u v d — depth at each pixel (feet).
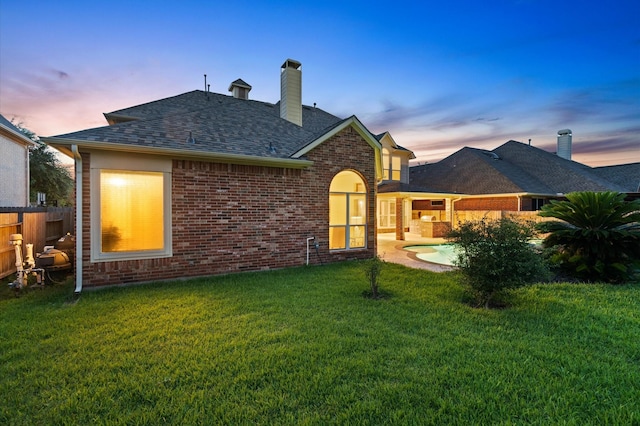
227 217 29.37
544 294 22.82
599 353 13.46
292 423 8.98
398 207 61.36
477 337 15.10
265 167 31.24
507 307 20.04
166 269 26.91
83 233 24.09
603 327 16.39
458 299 21.66
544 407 9.76
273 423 9.01
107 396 10.25
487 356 13.12
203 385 10.93
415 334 15.58
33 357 12.99
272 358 12.84
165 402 9.92
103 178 25.27
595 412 9.53
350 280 26.89
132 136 26.55
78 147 23.66
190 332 15.61
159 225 27.07
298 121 47.80
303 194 33.45
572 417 9.21
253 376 11.42
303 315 18.20
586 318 17.79
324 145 34.68
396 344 14.29
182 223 27.48
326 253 35.01
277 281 26.40
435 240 61.26
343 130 35.91
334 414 9.43
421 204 89.56
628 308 19.52
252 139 33.76
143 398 10.13
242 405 9.81
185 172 27.58
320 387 10.78
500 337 15.19
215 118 35.88
